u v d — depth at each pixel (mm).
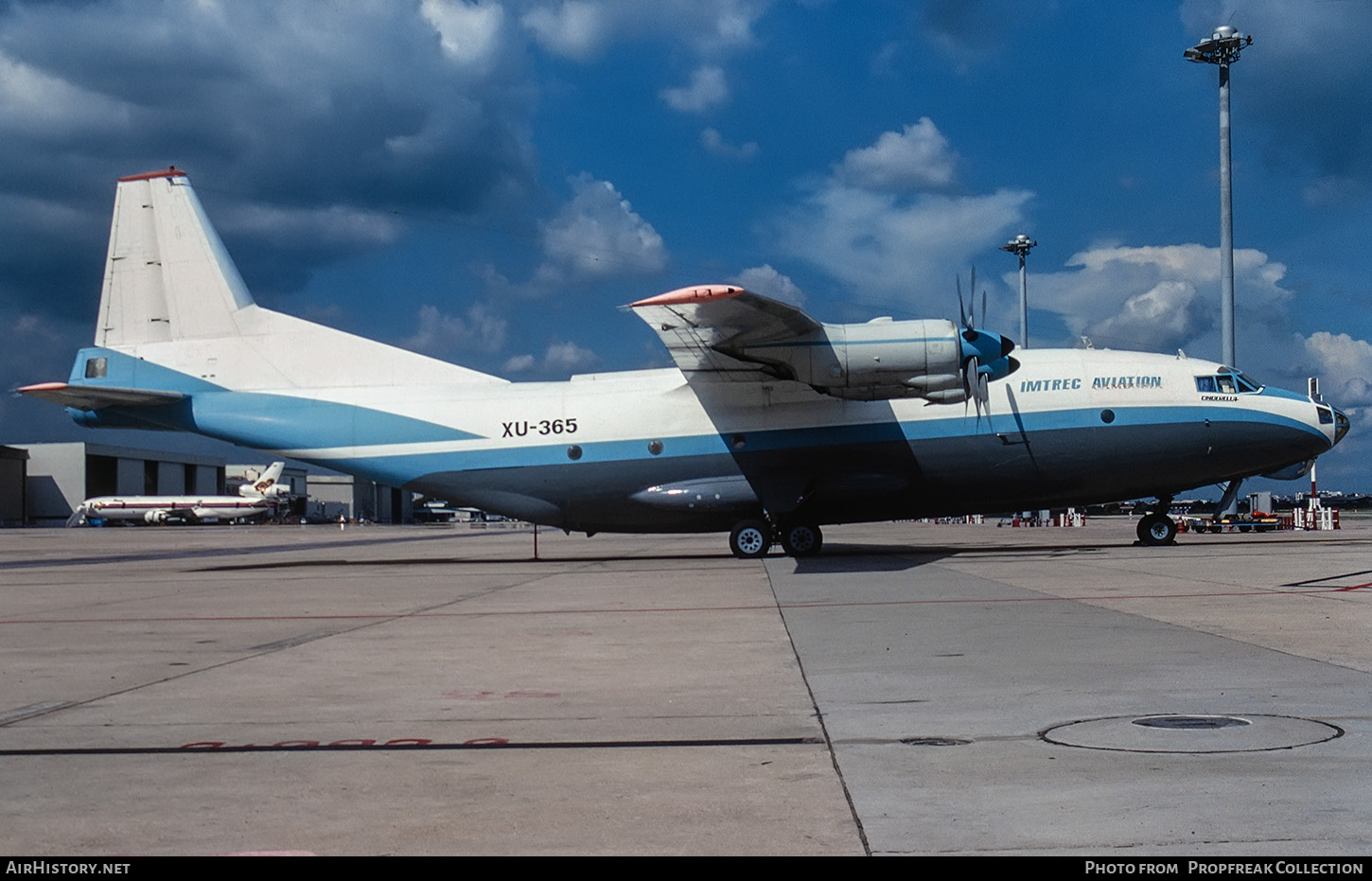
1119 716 6113
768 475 20844
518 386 22219
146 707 7078
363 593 16125
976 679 7426
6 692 7738
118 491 117312
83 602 15570
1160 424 21016
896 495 20781
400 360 22672
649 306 16812
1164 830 4102
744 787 4832
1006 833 4113
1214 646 8562
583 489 21438
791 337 19109
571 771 5191
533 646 9703
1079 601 12148
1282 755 5129
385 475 22203
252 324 23031
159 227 23469
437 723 6418
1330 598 11961
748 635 10078
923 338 19031
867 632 10039
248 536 64938
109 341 23422
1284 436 21281
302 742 5945
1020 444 20812
